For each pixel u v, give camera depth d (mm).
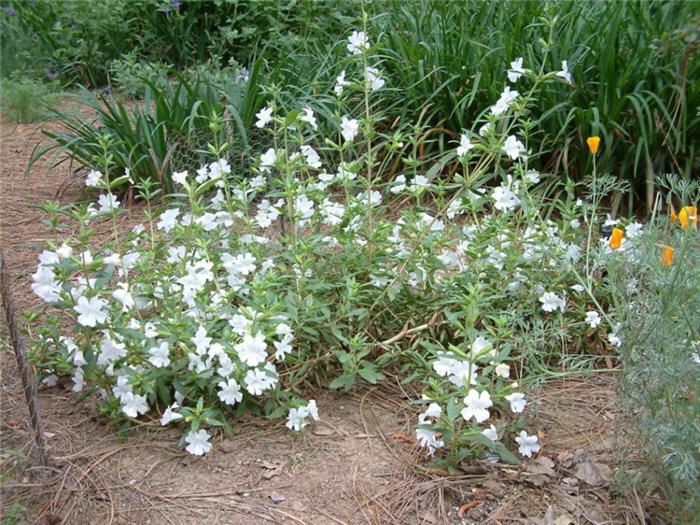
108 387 2387
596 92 4395
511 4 4984
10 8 8188
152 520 1989
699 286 1974
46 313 3051
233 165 4570
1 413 2438
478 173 2729
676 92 4184
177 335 2287
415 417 2471
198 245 2646
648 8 4629
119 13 7875
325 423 2439
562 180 4355
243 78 4980
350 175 2865
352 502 2082
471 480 2166
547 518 2021
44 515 1997
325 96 4703
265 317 2215
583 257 3008
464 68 4504
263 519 2008
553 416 2508
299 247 2717
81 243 2303
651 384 1923
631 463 2174
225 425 2283
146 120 4586
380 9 5707
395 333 2766
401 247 2988
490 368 2264
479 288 2416
